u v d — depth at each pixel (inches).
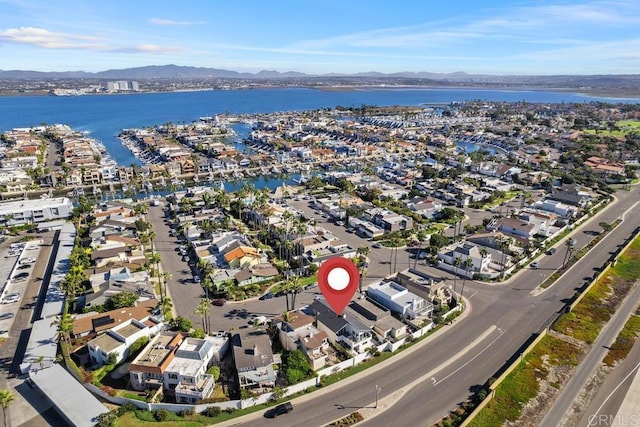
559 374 3243.1
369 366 3324.3
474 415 2785.4
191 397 2896.2
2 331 3720.5
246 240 5590.6
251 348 3289.9
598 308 4178.2
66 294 4035.4
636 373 3245.6
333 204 7317.9
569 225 6392.7
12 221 6358.3
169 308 4033.0
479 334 3769.7
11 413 2807.6
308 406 2903.5
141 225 5959.6
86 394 2878.9
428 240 6008.9
